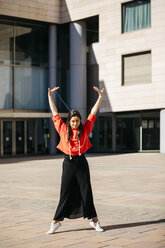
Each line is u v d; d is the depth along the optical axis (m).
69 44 32.81
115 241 5.02
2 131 29.20
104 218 6.46
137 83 27.84
